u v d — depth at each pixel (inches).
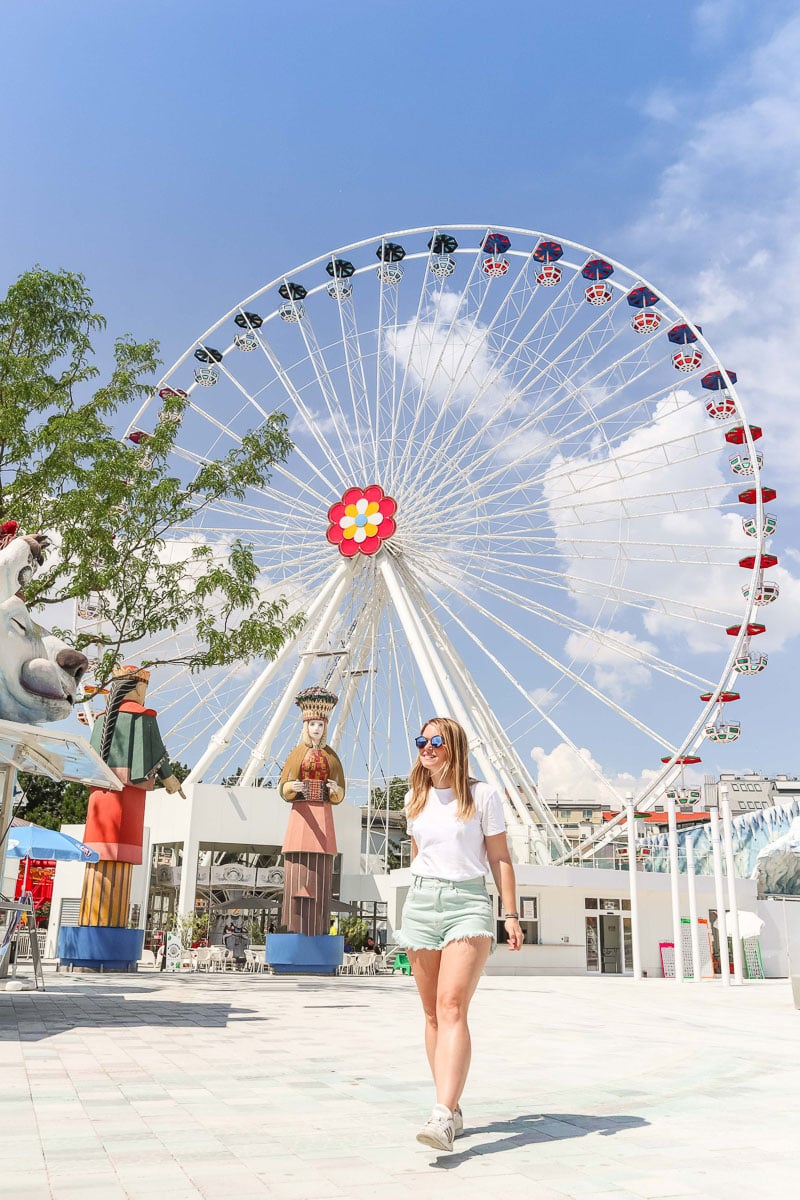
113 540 750.5
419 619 1465.3
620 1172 163.5
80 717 1466.5
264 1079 265.9
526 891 1567.4
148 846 1515.7
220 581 762.2
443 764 206.1
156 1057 310.2
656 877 1615.4
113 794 1028.5
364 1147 180.5
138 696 1062.4
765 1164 170.9
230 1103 226.2
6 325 788.6
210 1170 161.2
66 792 2390.5
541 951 1535.4
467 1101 239.8
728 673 1400.1
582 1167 166.7
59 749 467.2
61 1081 254.4
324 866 1165.1
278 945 1136.8
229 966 1309.1
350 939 1488.7
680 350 1493.6
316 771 1186.0
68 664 442.6
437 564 1552.7
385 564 1513.3
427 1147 181.2
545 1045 391.9
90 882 1016.9
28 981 700.0
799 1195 150.7
